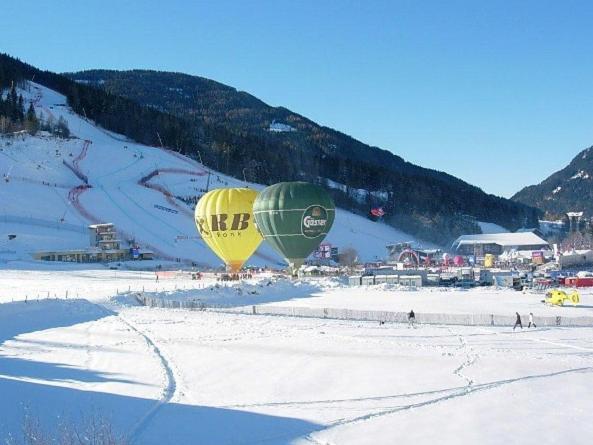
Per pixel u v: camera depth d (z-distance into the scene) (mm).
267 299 60250
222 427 19547
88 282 73188
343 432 19141
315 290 67750
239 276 77812
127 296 56250
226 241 74875
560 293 54594
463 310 50906
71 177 160125
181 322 42562
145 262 102750
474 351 32000
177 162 197375
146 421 20062
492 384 25078
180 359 30141
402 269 95000
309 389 24469
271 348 32844
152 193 155875
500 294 64250
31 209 126875
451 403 22312
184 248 117312
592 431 19281
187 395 23391
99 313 47094
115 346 33625
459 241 158875
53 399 22188
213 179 190750
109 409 21172
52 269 91000
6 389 23422
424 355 30969
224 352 31844
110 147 193625
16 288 66250
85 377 26219
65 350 32594
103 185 158625
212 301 57375
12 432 18188
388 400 22766
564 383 25219
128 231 122562
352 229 176500
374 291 67562
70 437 16516
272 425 19766
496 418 20500
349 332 38281
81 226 120750
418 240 198125
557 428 19531
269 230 70750
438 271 92875
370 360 29844
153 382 25453
